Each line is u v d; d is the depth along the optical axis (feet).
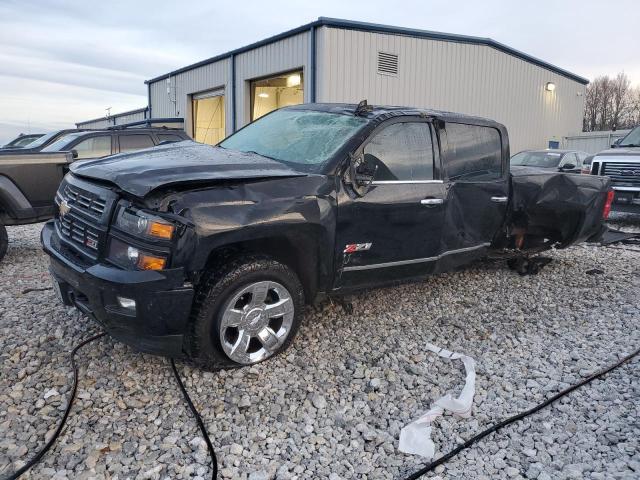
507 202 17.74
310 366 12.25
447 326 15.12
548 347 14.03
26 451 8.80
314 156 13.24
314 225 11.98
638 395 11.50
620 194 33.71
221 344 11.12
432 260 15.16
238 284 11.19
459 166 15.76
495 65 63.62
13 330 13.30
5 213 20.61
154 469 8.54
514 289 18.98
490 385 11.83
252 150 14.69
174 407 10.31
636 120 191.31
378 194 13.35
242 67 58.90
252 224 10.91
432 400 11.16
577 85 82.17
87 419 9.75
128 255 10.37
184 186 10.66
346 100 49.39
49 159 21.43
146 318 10.17
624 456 9.30
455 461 9.16
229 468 8.67
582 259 24.31
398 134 14.19
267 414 10.28
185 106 71.77
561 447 9.61
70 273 11.05
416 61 53.98
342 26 47.91
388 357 12.89
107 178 10.98
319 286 13.00
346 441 9.62
